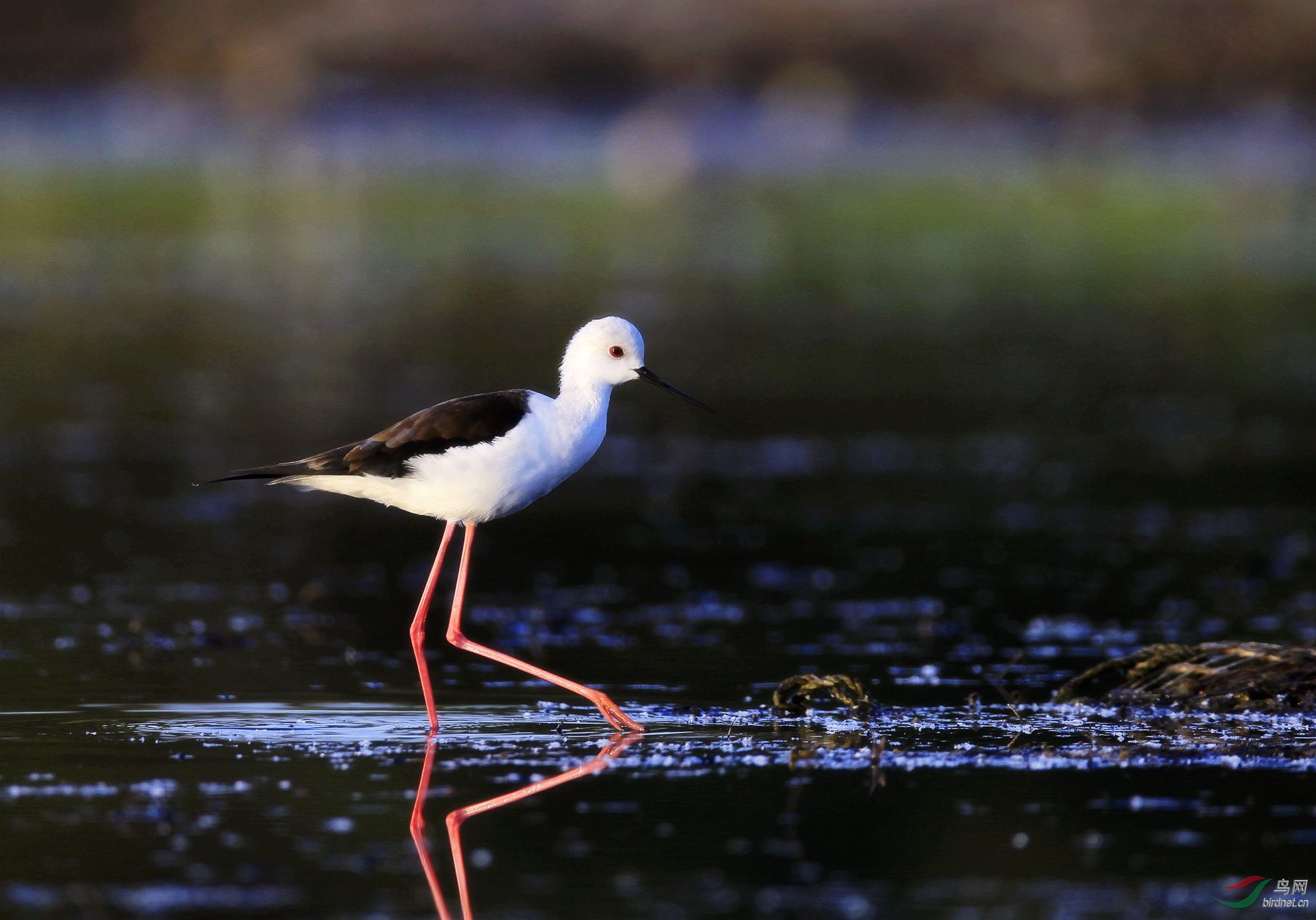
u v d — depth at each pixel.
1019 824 6.89
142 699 8.92
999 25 38.12
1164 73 37.38
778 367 21.41
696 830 6.81
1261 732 8.40
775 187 36.06
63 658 9.83
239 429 17.28
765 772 7.65
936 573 12.51
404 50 38.69
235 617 11.02
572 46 38.69
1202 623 10.92
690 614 11.34
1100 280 28.36
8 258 29.38
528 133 38.00
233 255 30.20
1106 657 10.11
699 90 38.16
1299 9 37.53
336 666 9.85
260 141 37.72
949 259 30.34
